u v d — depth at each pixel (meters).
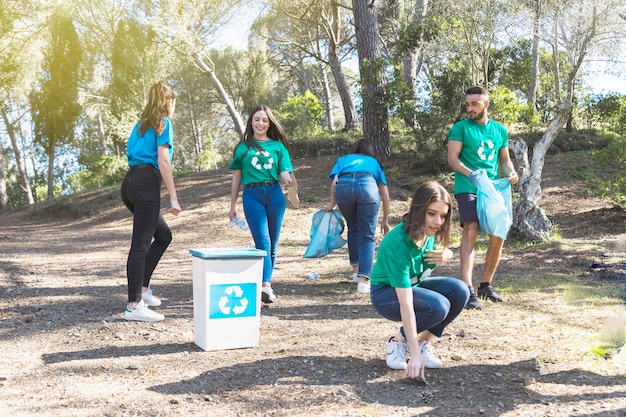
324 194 15.32
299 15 23.05
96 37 26.34
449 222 3.45
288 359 3.87
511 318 4.80
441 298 3.46
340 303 5.72
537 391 3.13
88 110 34.69
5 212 28.62
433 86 15.38
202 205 16.30
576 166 14.48
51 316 5.25
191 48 22.25
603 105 18.31
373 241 6.28
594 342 4.01
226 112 43.97
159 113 4.91
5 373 3.63
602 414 2.76
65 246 12.10
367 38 16.25
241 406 3.04
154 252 5.51
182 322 4.98
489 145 5.45
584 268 7.00
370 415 2.87
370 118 16.23
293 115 25.78
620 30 11.62
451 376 3.45
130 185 4.98
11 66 27.17
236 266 4.16
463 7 14.56
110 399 3.15
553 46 12.23
